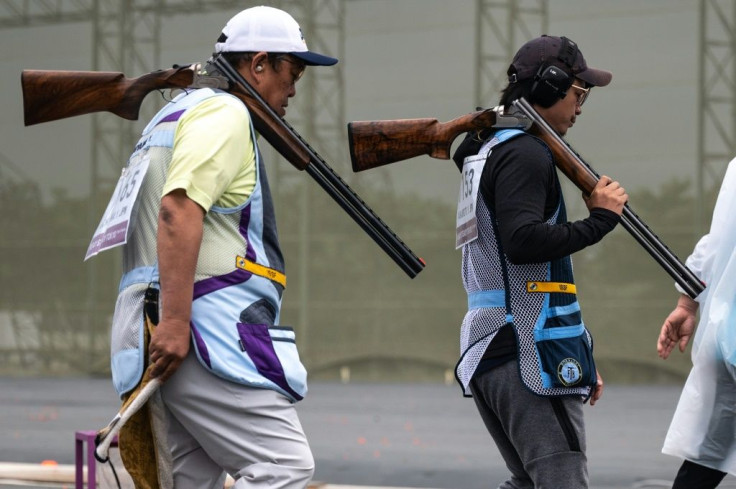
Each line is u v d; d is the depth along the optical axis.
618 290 72.69
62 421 34.59
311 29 80.25
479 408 8.99
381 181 78.12
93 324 82.62
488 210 8.43
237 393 7.72
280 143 8.29
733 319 10.03
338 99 79.81
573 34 75.75
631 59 74.25
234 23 8.35
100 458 7.55
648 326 71.94
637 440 28.36
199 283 7.75
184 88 8.27
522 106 8.52
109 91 8.38
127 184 8.04
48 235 84.44
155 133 8.04
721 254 10.13
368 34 79.50
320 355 78.25
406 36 78.69
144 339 7.78
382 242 8.59
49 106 8.38
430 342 76.12
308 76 79.56
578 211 65.38
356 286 77.75
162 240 7.50
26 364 84.44
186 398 7.77
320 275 78.56
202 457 8.34
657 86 73.44
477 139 8.87
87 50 84.56
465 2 77.31
